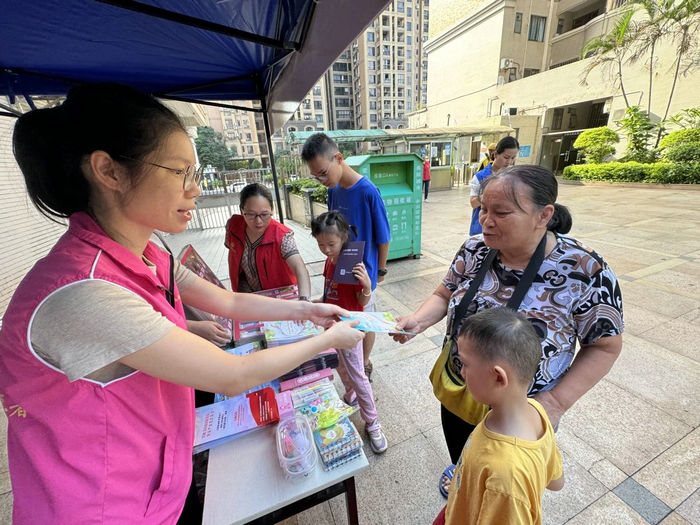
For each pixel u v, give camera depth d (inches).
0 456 80.8
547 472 34.6
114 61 72.1
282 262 87.4
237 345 64.8
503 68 684.7
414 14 2375.7
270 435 44.0
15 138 24.9
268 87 104.3
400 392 91.1
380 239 86.4
